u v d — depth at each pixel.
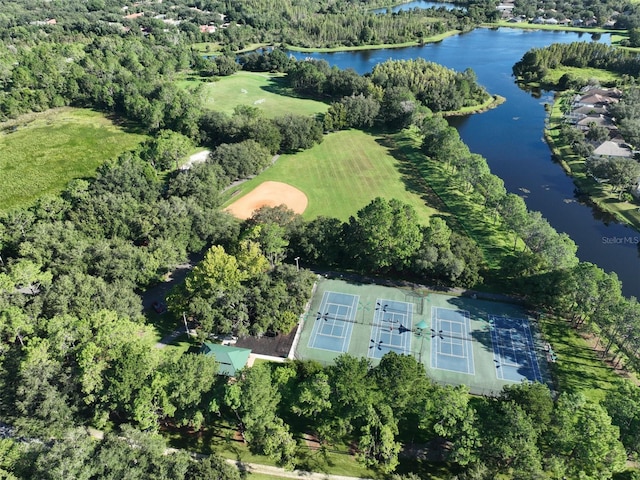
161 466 69.81
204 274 109.56
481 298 122.62
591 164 180.00
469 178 162.00
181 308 107.44
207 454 84.00
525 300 120.62
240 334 105.38
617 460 73.19
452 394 79.75
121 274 112.38
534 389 82.19
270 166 191.25
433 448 85.75
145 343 91.50
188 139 193.50
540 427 77.31
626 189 173.00
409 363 84.00
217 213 139.75
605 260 141.62
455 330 112.69
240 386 81.62
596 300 104.00
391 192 171.50
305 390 80.88
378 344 109.06
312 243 127.56
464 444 75.50
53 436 80.19
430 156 197.62
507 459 76.00
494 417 78.19
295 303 109.06
